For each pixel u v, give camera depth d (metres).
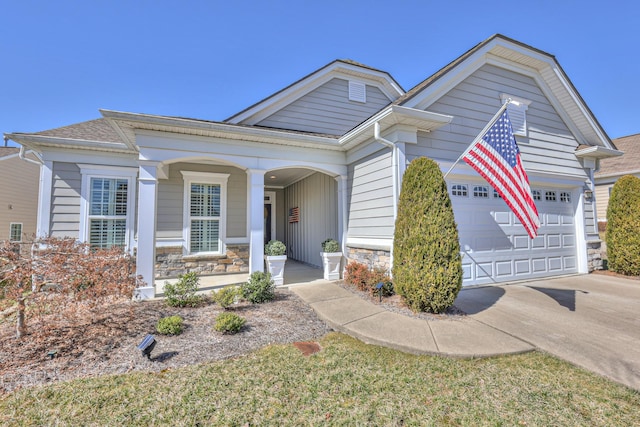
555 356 3.24
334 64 9.35
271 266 6.70
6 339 3.64
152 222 5.59
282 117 8.91
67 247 4.29
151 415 2.31
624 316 4.45
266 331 4.00
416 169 4.87
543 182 7.62
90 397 2.53
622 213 7.64
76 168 7.14
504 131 5.11
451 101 6.52
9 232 13.93
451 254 4.53
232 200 8.69
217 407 2.41
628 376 2.79
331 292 5.96
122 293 4.04
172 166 8.08
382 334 3.77
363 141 6.74
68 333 3.86
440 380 2.80
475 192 6.72
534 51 7.09
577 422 2.21
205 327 4.09
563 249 7.94
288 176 10.55
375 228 6.38
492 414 2.31
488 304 5.09
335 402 2.47
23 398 2.51
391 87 10.17
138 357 3.24
